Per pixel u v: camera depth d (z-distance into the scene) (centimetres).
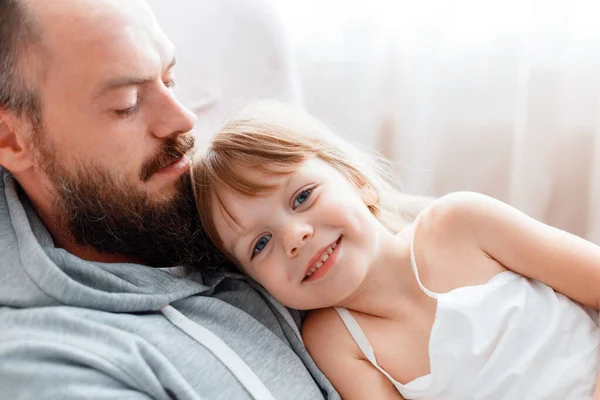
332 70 145
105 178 76
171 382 65
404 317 84
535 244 84
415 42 135
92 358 64
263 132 87
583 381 77
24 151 76
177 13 115
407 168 143
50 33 70
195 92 113
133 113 75
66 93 71
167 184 81
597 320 87
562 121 128
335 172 87
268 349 76
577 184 134
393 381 81
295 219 80
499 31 132
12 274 73
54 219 82
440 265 86
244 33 114
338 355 84
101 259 84
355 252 79
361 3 138
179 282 79
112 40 70
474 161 145
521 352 79
